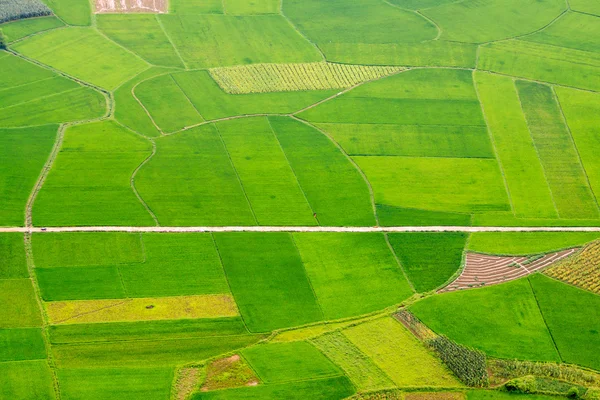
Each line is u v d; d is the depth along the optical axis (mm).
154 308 94188
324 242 108125
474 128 140250
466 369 85812
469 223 114500
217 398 81438
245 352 88188
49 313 92438
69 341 88375
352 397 82062
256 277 100438
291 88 151375
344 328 92500
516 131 140125
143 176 120875
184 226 109688
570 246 110125
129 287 97375
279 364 86438
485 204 119188
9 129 132125
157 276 99562
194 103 144625
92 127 134750
